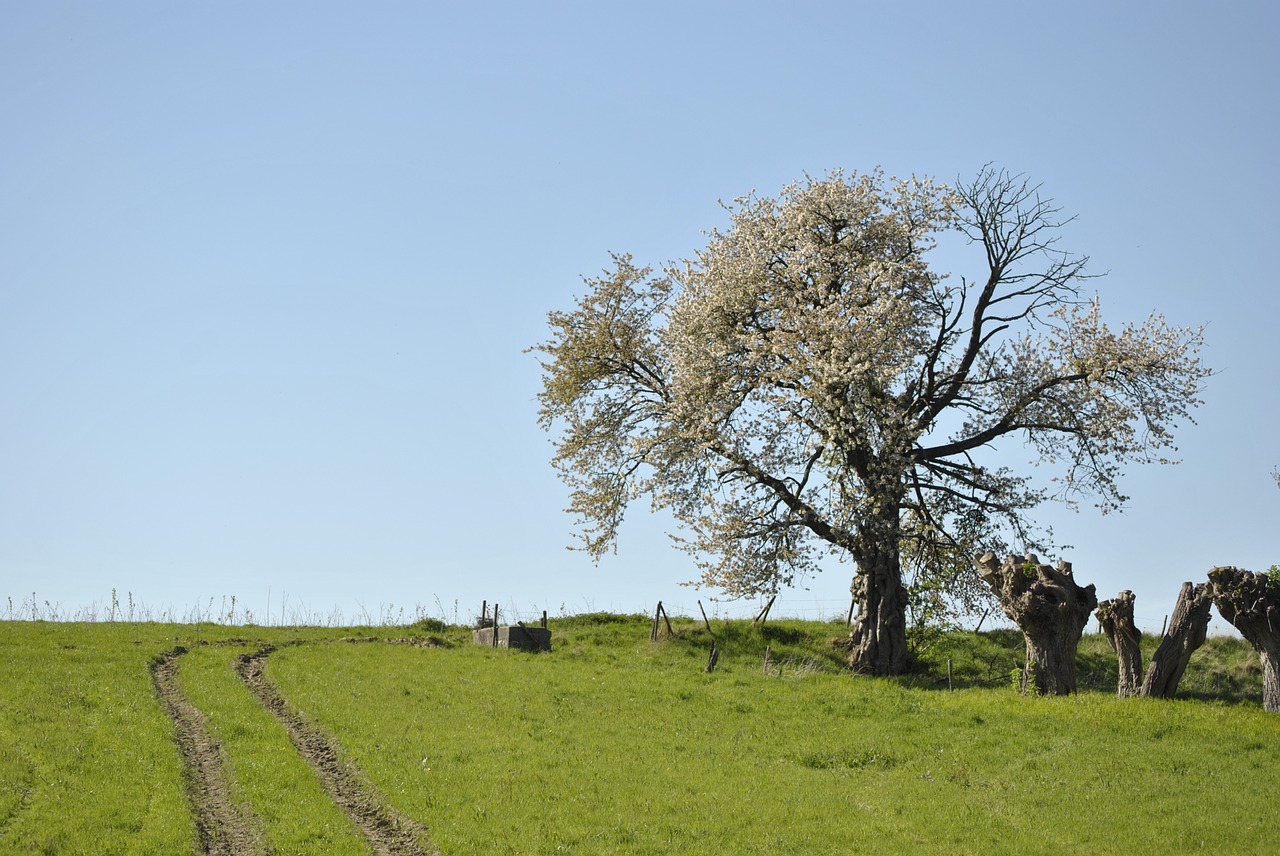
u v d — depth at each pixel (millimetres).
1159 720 25016
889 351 35531
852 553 37219
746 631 41594
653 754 23453
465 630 44969
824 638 41188
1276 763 21844
